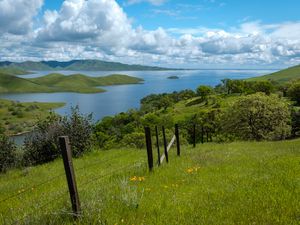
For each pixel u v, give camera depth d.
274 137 53.84
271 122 53.97
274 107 53.88
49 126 26.77
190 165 14.32
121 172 13.19
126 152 25.84
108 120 179.75
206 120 82.38
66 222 6.39
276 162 12.96
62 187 12.03
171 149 24.34
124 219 6.53
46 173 18.89
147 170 13.12
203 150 21.64
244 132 55.44
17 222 6.75
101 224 6.25
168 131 77.44
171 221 6.39
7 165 25.56
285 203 7.09
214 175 11.52
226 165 13.73
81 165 20.28
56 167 20.97
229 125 58.06
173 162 15.65
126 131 146.25
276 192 8.12
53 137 26.33
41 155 26.52
